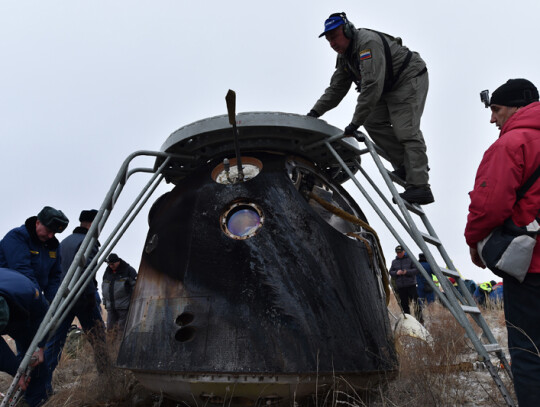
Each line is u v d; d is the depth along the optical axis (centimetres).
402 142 394
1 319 327
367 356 307
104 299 722
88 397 390
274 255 310
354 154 425
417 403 323
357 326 310
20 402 380
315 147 390
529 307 231
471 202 241
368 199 359
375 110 425
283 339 284
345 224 396
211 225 331
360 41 374
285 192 339
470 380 412
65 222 412
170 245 338
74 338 607
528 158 232
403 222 383
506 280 242
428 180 391
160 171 400
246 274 304
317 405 295
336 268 321
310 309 296
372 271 368
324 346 289
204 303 303
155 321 313
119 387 405
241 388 280
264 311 292
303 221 329
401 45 399
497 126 278
